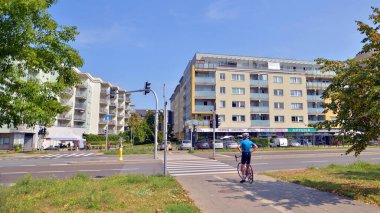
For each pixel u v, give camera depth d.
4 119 6.72
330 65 8.83
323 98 9.09
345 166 16.36
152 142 71.75
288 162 22.06
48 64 7.47
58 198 7.86
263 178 12.52
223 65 61.62
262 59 69.56
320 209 6.91
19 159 28.67
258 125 59.56
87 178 12.01
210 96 59.09
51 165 21.22
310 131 61.38
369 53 9.58
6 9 6.19
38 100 6.98
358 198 7.90
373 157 26.27
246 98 60.09
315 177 12.15
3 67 6.71
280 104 61.41
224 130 57.66
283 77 62.34
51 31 7.36
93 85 79.06
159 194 8.59
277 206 7.24
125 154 34.38
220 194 8.83
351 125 8.10
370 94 7.29
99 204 7.16
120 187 9.70
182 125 75.00
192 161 23.22
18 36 6.51
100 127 82.69
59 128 62.28
